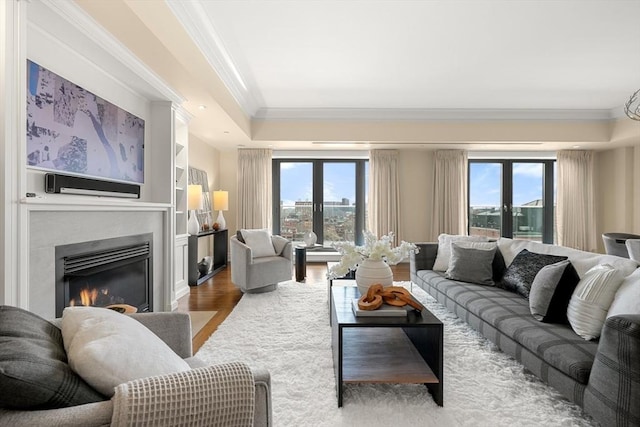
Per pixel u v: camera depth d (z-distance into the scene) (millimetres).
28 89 1904
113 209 2389
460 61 3434
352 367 1839
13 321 873
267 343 2402
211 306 3428
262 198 5871
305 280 4625
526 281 2490
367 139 5191
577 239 5988
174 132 3441
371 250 2336
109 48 2287
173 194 3414
